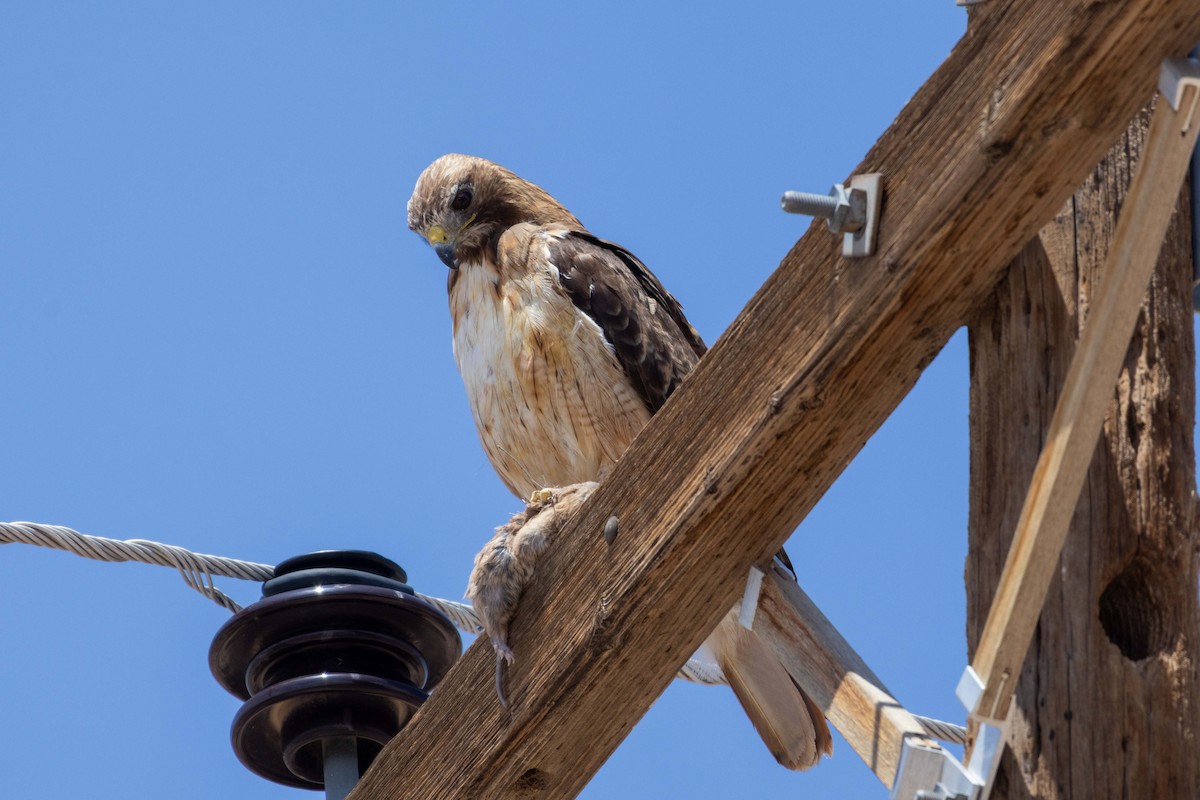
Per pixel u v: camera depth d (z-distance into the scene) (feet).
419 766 33.91
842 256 25.07
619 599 29.22
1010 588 22.15
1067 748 22.93
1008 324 24.64
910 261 23.85
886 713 25.16
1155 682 23.29
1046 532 21.86
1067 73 21.70
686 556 28.27
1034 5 22.29
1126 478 24.18
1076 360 21.98
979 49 23.15
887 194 24.29
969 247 23.70
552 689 30.66
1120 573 24.06
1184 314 25.27
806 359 25.57
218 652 39.73
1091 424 21.70
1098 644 23.39
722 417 27.35
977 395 24.99
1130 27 21.07
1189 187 25.73
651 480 28.94
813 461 26.86
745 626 28.91
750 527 27.96
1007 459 24.30
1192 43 21.25
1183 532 24.06
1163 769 22.80
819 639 27.22
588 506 30.55
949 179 23.24
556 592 30.96
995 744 22.75
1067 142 22.36
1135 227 21.45
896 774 24.31
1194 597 23.97
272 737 39.27
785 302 26.27
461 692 33.32
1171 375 24.82
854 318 24.68
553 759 32.01
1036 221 23.43
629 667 30.14
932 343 25.23
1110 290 21.66
